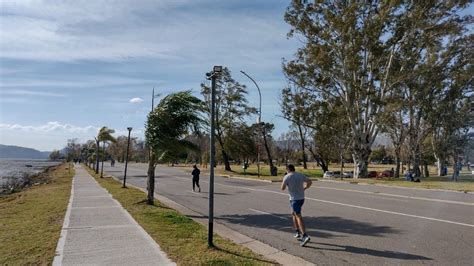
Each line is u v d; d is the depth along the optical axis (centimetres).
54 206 1602
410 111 5088
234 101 5862
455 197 1950
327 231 1076
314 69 4091
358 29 3828
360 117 4178
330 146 5297
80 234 988
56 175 4984
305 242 910
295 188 958
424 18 3791
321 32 3925
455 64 4428
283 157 9494
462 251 841
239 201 1856
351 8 3725
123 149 11981
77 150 12738
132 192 2172
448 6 3778
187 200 1927
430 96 4950
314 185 2881
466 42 4272
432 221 1212
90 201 1725
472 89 4947
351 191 2312
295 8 3975
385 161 11244
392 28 3841
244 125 5972
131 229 1055
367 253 838
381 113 4003
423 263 759
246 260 753
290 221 1261
